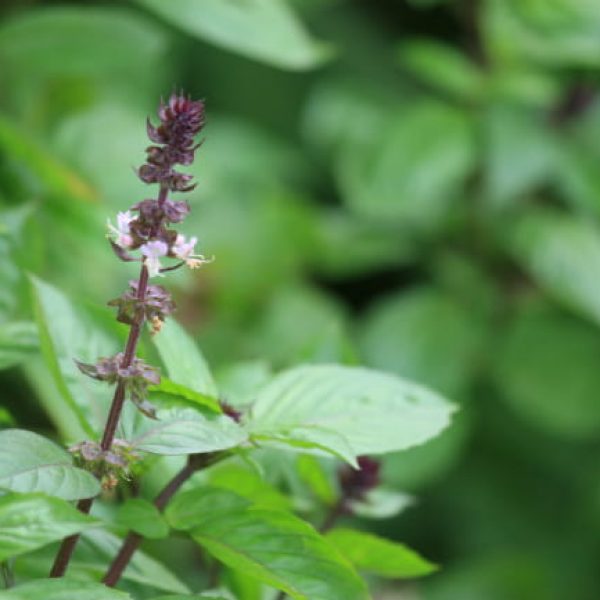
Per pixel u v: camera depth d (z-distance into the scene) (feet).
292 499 3.53
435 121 6.09
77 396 3.35
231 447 3.25
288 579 3.24
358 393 3.39
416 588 6.46
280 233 6.48
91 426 3.33
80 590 3.15
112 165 4.21
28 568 3.36
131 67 4.07
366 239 6.55
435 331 6.30
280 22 3.92
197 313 6.29
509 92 5.93
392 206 5.97
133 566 3.39
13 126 3.93
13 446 3.19
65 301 3.41
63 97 4.69
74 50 4.04
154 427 3.26
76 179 3.94
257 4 3.91
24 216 3.70
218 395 3.39
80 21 4.03
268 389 3.39
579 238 6.00
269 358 6.25
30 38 4.03
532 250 5.91
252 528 3.27
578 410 6.31
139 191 4.21
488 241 6.36
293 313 6.40
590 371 6.33
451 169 5.98
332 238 6.57
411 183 5.97
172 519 3.28
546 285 6.16
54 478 3.18
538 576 6.49
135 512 3.27
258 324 6.36
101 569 3.36
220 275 6.32
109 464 3.20
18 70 4.05
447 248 6.48
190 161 3.17
